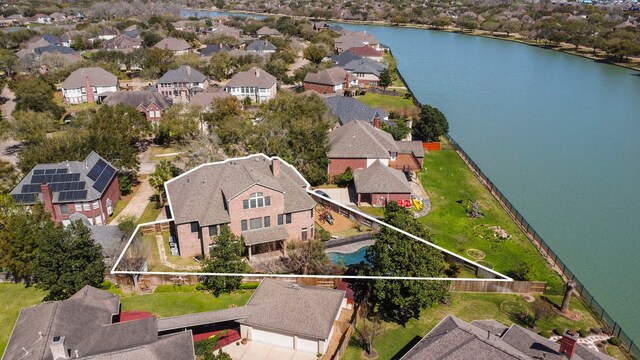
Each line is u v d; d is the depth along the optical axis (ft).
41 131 278.05
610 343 142.92
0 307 153.28
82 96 414.00
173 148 295.48
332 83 417.28
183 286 160.86
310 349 134.92
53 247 149.48
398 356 136.26
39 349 111.45
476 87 489.26
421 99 436.76
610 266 194.49
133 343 120.16
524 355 115.44
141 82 474.08
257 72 413.39
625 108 424.05
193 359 117.29
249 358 133.49
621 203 248.32
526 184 268.21
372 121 310.04
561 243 209.97
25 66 471.62
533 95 462.60
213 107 302.45
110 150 230.48
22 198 191.01
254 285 160.97
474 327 130.00
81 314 127.13
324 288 147.74
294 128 245.24
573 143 335.88
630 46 598.75
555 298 165.07
